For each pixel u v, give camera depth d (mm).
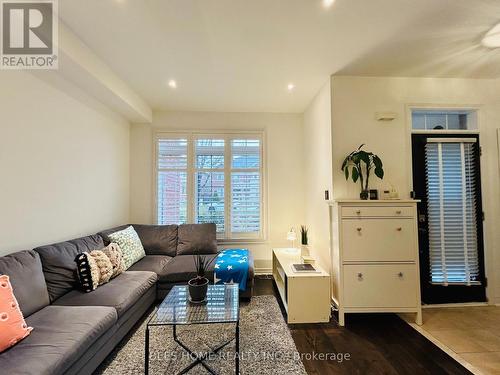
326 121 3029
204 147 4105
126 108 3342
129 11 1830
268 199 4109
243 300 2975
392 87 2918
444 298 2912
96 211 3064
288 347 2080
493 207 2959
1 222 1867
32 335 1465
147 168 4008
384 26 2041
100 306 1889
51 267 2027
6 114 1906
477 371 1814
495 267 2930
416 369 1834
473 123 3031
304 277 2477
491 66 2711
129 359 1912
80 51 2178
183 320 1680
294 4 1784
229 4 1772
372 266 2502
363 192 2691
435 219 2939
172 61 2568
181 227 3641
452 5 1807
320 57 2508
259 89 3264
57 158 2412
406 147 2898
